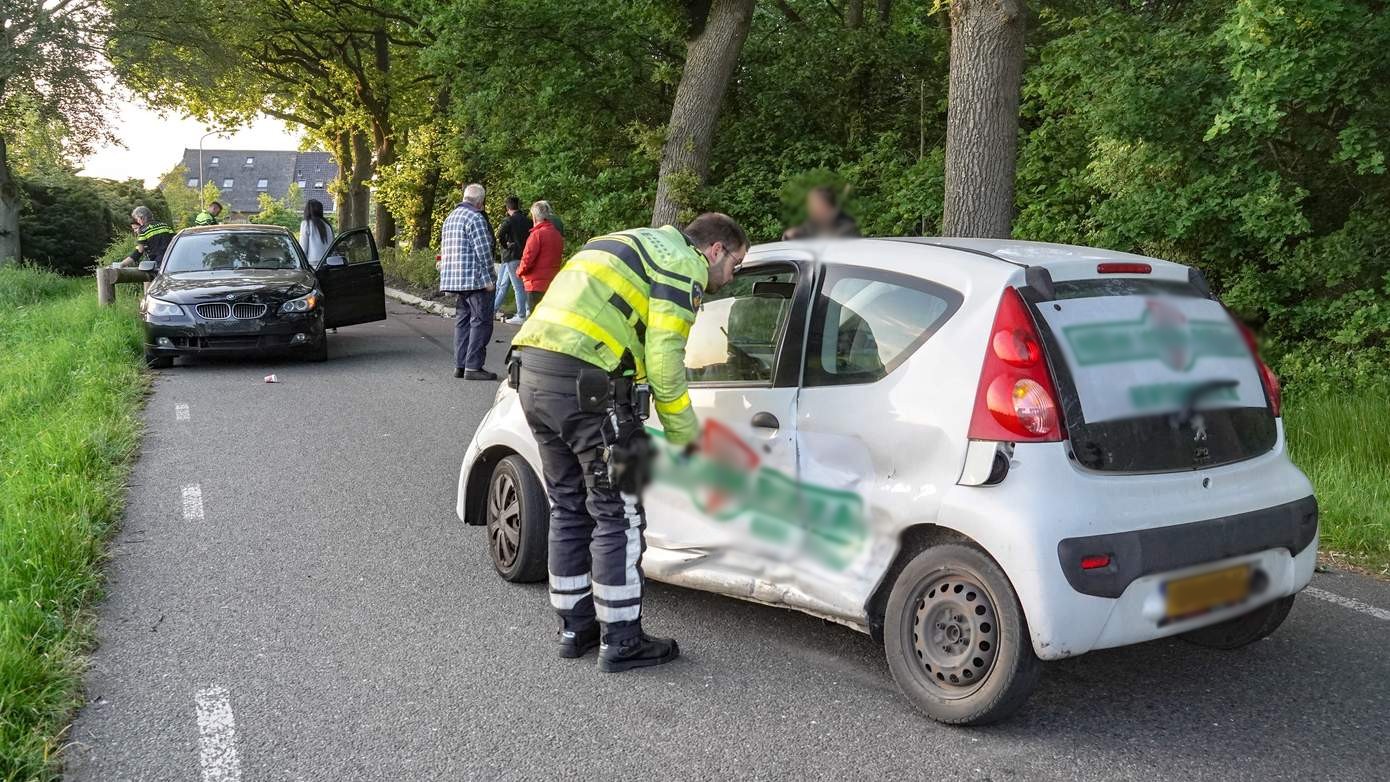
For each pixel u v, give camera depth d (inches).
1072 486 136.2
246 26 1175.6
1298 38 327.0
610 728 148.0
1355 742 143.5
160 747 142.6
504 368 476.7
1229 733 145.9
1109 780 133.7
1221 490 146.2
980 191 340.2
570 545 171.0
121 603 194.9
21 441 305.9
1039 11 537.6
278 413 371.2
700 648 175.2
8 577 188.2
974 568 140.0
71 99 1013.8
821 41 670.5
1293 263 370.3
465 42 712.4
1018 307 141.3
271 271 501.7
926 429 144.6
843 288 161.6
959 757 139.5
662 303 154.6
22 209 1258.0
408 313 762.2
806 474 158.2
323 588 203.2
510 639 179.3
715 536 169.2
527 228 673.0
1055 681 162.6
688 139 599.5
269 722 149.6
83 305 627.5
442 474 289.0
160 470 291.7
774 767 137.2
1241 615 159.0
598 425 160.2
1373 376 339.3
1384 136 345.7
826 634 181.0
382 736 145.7
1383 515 233.0
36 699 148.9
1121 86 389.4
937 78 666.8
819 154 645.9
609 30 706.8
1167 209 387.5
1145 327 146.9
